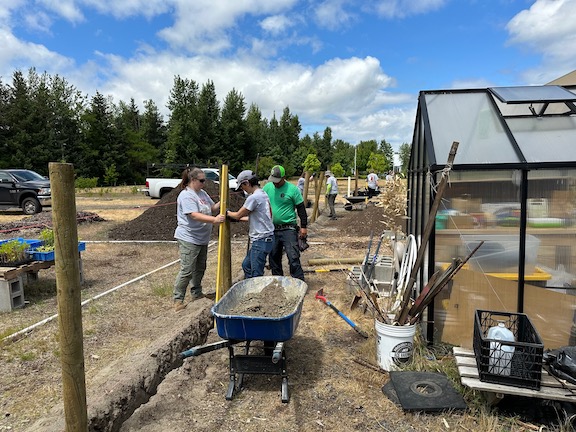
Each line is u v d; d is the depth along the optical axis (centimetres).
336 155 7244
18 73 4862
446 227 438
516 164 413
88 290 678
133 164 5428
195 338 478
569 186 414
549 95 475
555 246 421
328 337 488
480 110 496
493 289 432
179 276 561
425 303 402
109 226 1410
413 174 635
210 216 532
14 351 442
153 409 332
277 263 642
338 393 364
